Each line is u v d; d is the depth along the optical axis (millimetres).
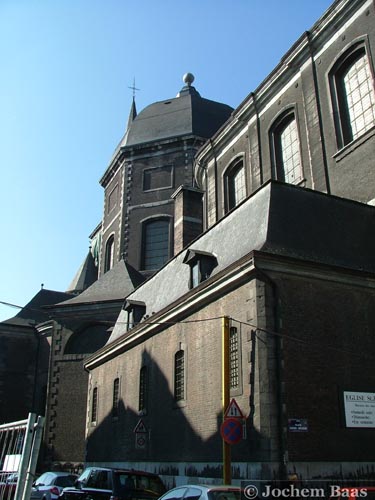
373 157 18406
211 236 18562
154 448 17984
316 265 13945
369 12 19812
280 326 13164
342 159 19828
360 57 20453
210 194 29328
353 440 12797
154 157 38094
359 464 12609
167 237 35781
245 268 13930
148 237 36438
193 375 16250
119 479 12242
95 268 46031
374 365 13852
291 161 23484
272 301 13430
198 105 39969
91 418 25234
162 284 21734
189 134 37344
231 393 13852
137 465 19016
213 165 29516
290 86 23766
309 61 22594
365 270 14852
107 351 23891
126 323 22828
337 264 14570
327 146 20797
